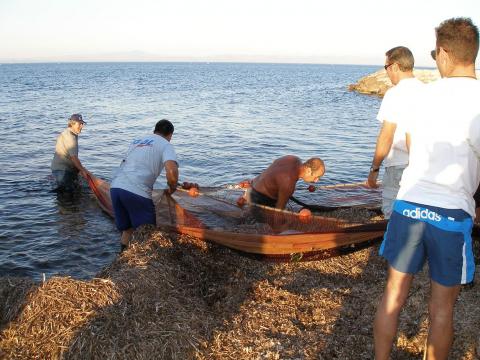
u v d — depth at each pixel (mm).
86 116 27797
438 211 2916
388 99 4398
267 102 40062
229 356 3873
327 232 5609
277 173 6945
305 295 5031
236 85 71125
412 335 4066
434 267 3016
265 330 4270
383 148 4504
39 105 34438
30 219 9492
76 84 67938
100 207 10242
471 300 4383
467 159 2895
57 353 3678
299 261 5859
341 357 3869
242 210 6797
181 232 6117
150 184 6484
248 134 21531
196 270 5379
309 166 6820
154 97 43938
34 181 12258
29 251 8031
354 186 8945
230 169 14695
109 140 19281
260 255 5844
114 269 4938
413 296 4543
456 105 2922
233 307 4707
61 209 10125
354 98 46719
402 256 3066
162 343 3758
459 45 2947
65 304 4004
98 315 3924
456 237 2916
